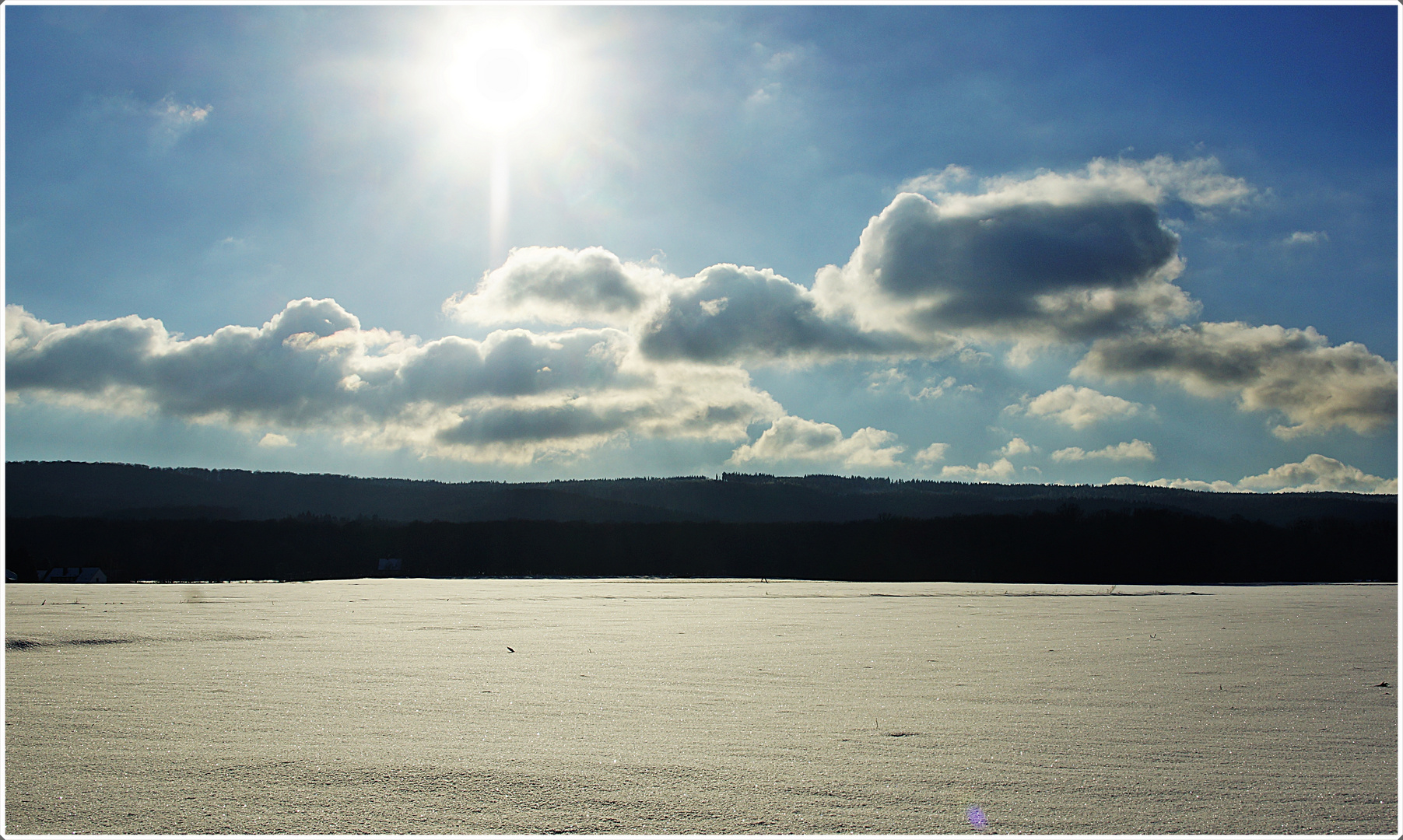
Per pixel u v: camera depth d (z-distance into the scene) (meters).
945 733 11.47
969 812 8.38
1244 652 20.92
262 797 8.79
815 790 9.02
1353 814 8.33
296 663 18.33
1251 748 10.66
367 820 8.20
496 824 8.10
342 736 11.25
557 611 37.94
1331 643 22.94
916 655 20.52
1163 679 16.38
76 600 44.69
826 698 14.22
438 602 44.94
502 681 16.09
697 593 58.84
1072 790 8.99
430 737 11.20
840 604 43.97
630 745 10.81
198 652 20.28
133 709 12.95
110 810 8.40
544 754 10.39
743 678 16.55
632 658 19.75
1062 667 18.14
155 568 113.31
